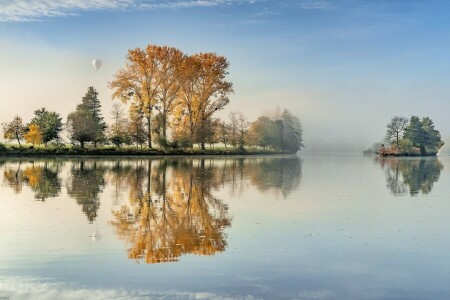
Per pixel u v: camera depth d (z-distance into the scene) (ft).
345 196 69.51
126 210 54.19
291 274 29.30
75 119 262.67
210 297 25.45
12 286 27.04
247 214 51.67
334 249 35.47
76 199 63.93
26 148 239.71
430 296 25.91
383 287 27.20
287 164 179.01
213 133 284.20
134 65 245.04
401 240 38.70
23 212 52.34
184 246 36.27
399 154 353.51
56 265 31.01
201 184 86.79
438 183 93.45
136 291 26.30
